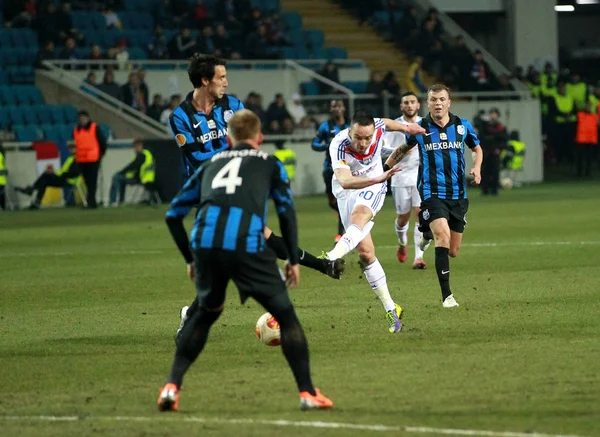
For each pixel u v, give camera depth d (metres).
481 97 120.69
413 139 35.88
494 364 25.17
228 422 20.23
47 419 20.89
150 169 94.31
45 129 98.69
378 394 22.41
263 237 21.39
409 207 47.16
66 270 48.91
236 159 21.69
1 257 55.06
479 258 49.34
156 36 109.00
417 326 31.25
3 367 26.58
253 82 111.75
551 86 124.88
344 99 110.88
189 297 39.56
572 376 23.61
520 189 107.62
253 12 115.06
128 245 60.22
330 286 41.47
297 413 20.86
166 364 26.69
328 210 84.94
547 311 33.28
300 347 21.19
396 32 127.19
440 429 19.30
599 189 104.12
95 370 26.03
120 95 102.75
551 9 135.62
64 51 104.94
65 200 96.00
